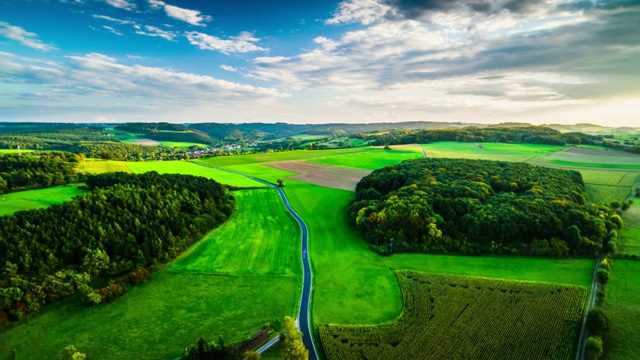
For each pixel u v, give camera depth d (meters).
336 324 56.31
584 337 50.91
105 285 68.94
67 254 71.12
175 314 60.09
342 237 93.19
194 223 94.25
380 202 103.94
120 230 80.25
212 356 47.84
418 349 50.19
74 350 46.16
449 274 70.88
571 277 67.81
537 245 77.75
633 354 46.91
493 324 54.59
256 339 53.59
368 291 66.50
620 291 61.84
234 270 75.56
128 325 57.19
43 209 80.62
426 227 84.50
